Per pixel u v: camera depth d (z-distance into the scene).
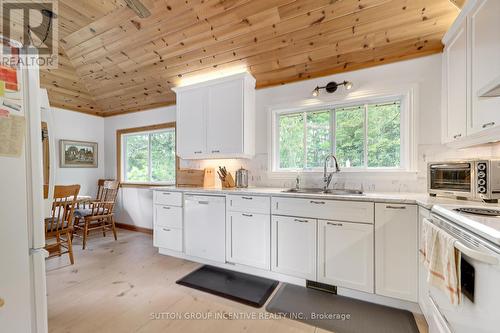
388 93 2.32
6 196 0.85
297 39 2.32
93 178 4.38
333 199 1.97
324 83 2.63
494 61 1.34
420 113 2.20
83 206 3.81
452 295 1.01
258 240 2.30
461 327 1.01
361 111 2.55
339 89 2.54
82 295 2.02
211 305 1.89
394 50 2.23
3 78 0.85
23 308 0.90
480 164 1.51
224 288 2.13
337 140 2.68
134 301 1.94
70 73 3.35
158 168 4.08
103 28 2.57
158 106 3.96
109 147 4.51
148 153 4.16
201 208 2.64
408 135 2.26
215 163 3.35
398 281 1.75
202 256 2.63
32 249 0.95
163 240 2.94
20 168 0.90
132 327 1.62
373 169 2.46
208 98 2.99
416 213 1.70
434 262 1.18
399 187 2.31
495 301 0.80
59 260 2.80
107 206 3.80
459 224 1.10
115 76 3.39
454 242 1.00
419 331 1.56
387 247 1.79
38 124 0.97
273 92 2.91
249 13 2.16
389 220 1.78
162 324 1.65
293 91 2.80
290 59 2.55
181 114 3.22
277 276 2.28
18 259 0.88
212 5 2.15
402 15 1.94
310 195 2.06
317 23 2.14
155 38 2.63
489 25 1.38
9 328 0.86
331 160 2.68
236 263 2.44
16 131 0.89
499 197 1.46
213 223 2.56
